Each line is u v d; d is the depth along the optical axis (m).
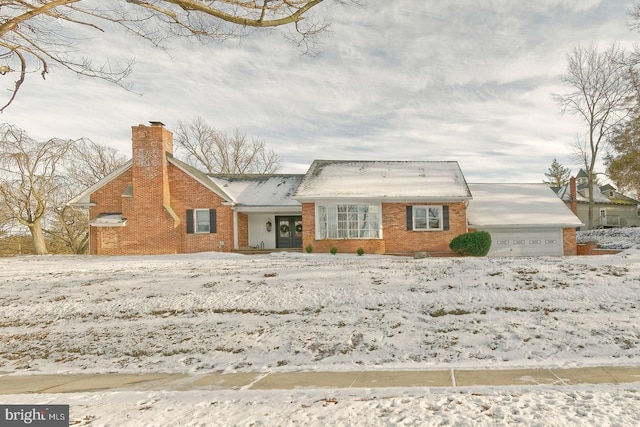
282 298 9.55
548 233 21.95
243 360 6.56
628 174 28.38
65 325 8.78
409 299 9.01
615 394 4.18
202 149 45.09
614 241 23.11
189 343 7.40
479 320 7.67
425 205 20.36
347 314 8.40
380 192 20.36
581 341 6.48
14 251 30.73
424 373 5.43
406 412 3.82
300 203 21.67
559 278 9.98
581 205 42.06
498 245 21.84
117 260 17.52
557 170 65.38
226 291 10.32
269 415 3.90
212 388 5.12
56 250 33.94
